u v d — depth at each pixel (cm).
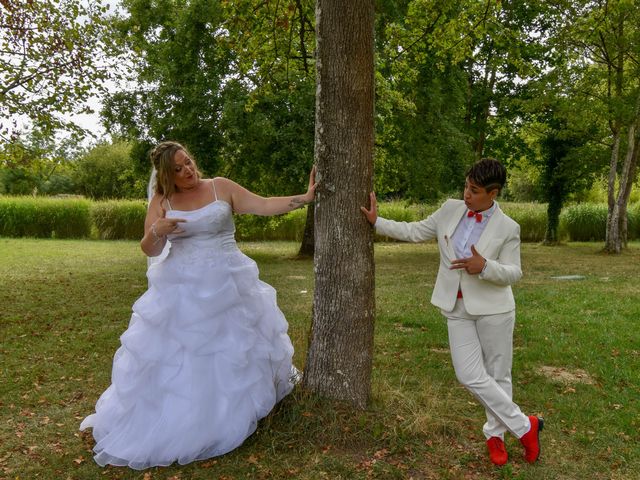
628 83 1842
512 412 340
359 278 381
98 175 3909
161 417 352
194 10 1393
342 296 381
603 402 462
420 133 1677
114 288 1071
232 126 1362
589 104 1756
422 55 892
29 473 340
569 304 903
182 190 382
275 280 1179
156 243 372
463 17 772
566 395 484
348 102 367
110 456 351
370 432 367
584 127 1819
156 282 372
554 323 763
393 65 1465
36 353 611
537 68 1838
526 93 2041
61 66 958
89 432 401
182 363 356
